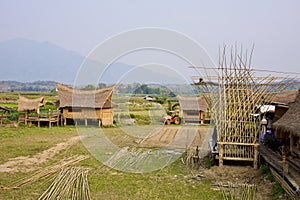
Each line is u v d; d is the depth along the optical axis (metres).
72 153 13.50
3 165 11.20
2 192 8.25
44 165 11.28
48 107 27.92
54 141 16.58
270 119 14.39
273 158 10.55
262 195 7.98
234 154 10.62
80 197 7.84
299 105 9.61
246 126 10.50
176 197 7.99
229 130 10.59
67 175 9.86
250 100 10.60
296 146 9.25
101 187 8.80
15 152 13.51
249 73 10.73
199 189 8.63
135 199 7.86
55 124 24.03
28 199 7.75
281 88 10.75
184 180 9.55
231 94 10.71
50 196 7.88
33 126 22.98
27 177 9.65
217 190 8.52
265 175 9.52
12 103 38.06
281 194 7.74
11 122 23.77
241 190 8.40
